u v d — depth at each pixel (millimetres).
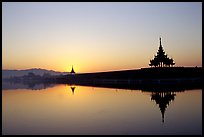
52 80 180250
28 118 20609
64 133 15430
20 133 15555
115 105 27766
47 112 23609
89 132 15539
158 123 17609
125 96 37719
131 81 86688
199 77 81312
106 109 24844
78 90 56969
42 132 15750
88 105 28297
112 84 85375
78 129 16391
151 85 67125
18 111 24547
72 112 23344
